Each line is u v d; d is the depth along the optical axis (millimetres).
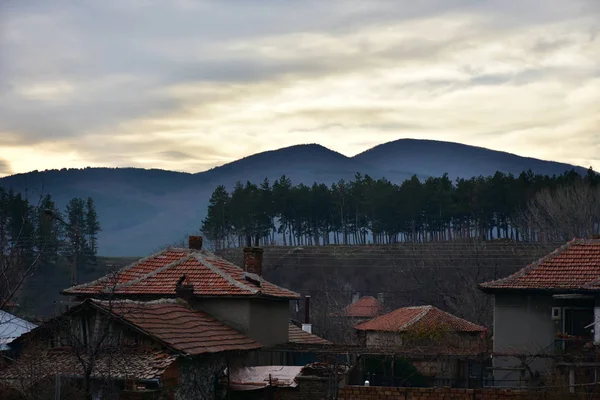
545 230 76000
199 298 34094
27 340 26750
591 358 30844
